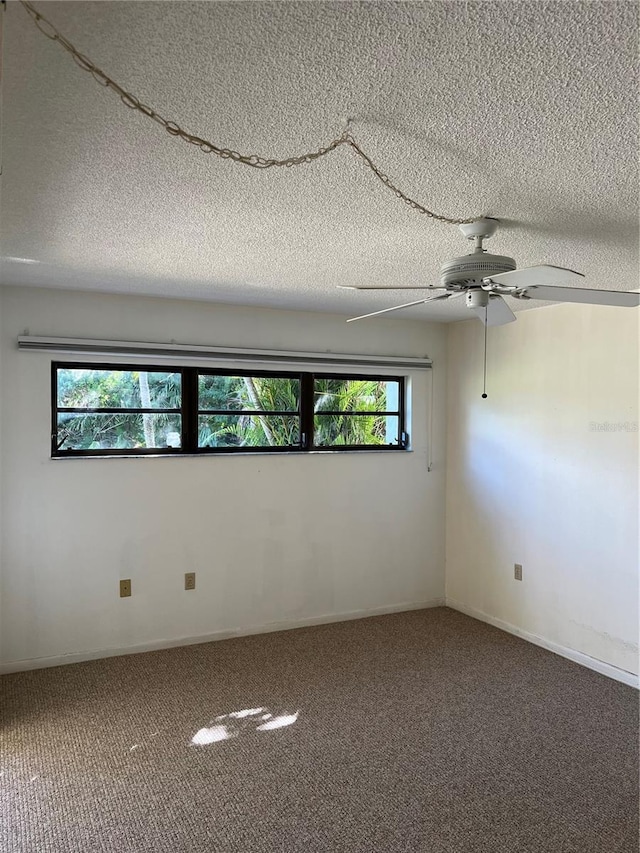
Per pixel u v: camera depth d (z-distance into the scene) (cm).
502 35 122
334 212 226
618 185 199
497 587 452
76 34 122
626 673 355
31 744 285
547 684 352
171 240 264
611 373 366
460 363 489
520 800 244
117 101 148
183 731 297
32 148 173
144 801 243
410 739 290
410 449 490
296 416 456
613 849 217
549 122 157
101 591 389
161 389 411
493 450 455
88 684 350
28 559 370
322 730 298
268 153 177
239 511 428
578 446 387
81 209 224
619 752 280
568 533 394
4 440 364
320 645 412
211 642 418
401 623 458
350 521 466
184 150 174
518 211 224
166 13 115
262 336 432
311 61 131
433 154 177
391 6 113
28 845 217
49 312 373
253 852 214
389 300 402
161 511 405
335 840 221
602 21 117
